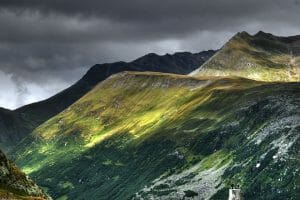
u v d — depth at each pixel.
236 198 101.50
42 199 170.12
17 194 173.88
